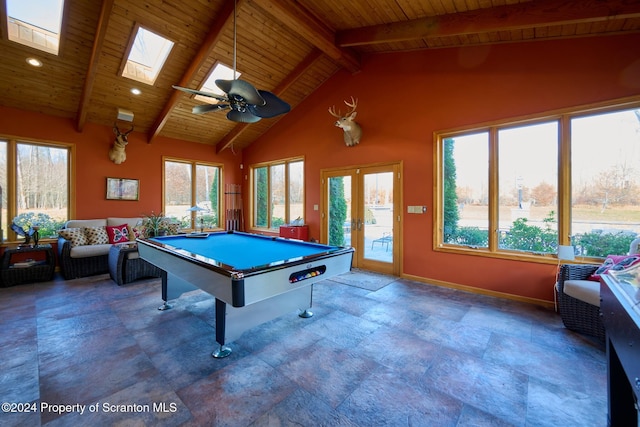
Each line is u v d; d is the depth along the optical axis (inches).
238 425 60.5
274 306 103.8
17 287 157.8
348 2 136.9
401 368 81.7
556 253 129.7
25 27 142.0
